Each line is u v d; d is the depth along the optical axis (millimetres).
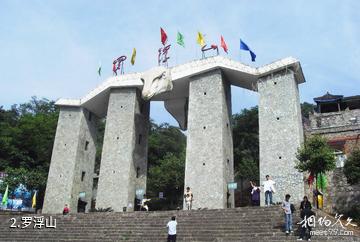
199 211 18906
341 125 33562
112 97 32969
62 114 35156
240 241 14195
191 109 29156
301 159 20969
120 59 34656
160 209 38688
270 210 17047
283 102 26109
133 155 31094
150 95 30000
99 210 28859
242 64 28500
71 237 18938
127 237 17500
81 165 33844
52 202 31875
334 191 24938
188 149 28109
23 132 44781
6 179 36219
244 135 43188
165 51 32312
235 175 39438
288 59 26609
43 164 44312
